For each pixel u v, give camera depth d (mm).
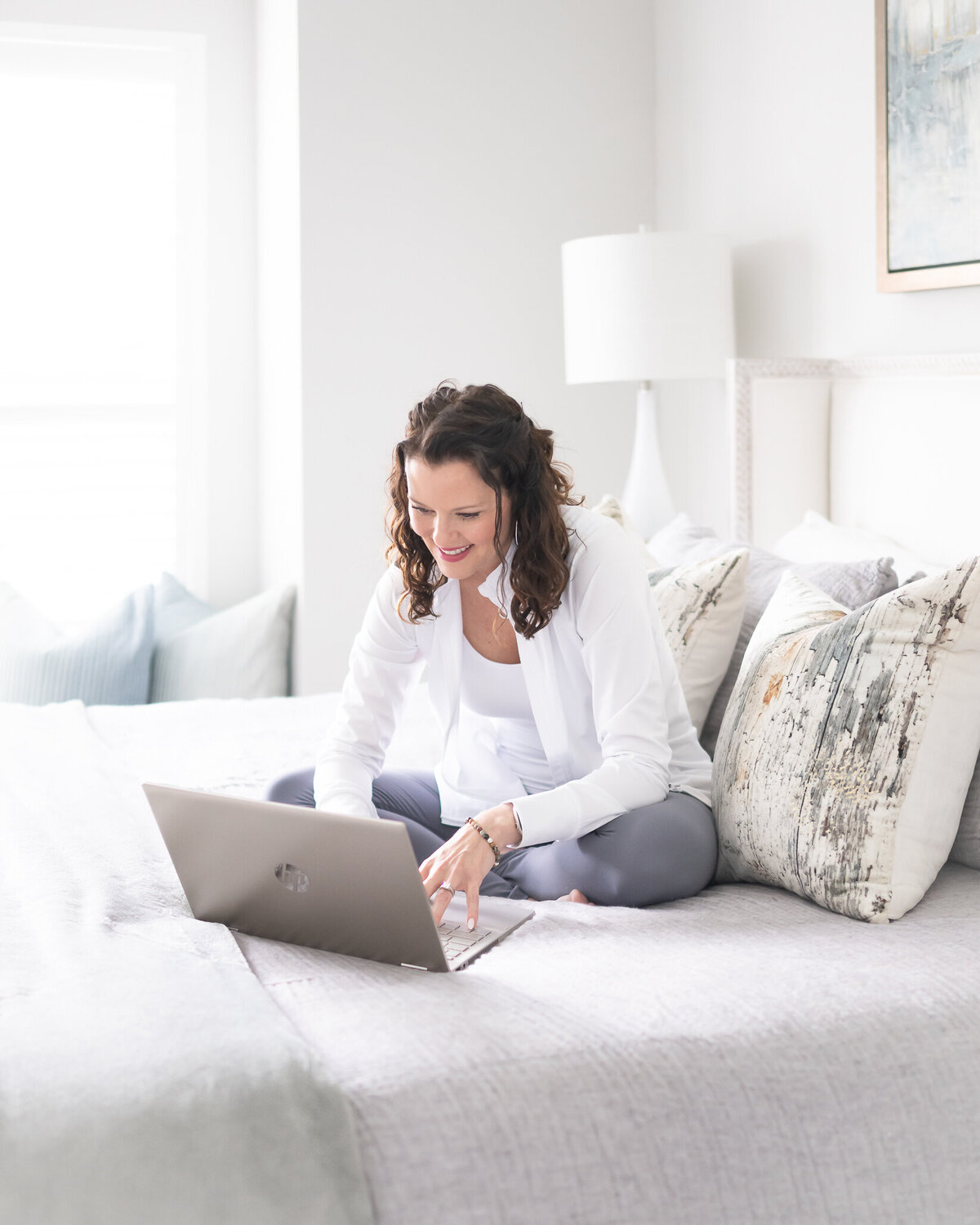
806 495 2586
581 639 1507
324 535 3188
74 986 1056
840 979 1115
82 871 1398
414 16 3123
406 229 3172
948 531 2217
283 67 3234
